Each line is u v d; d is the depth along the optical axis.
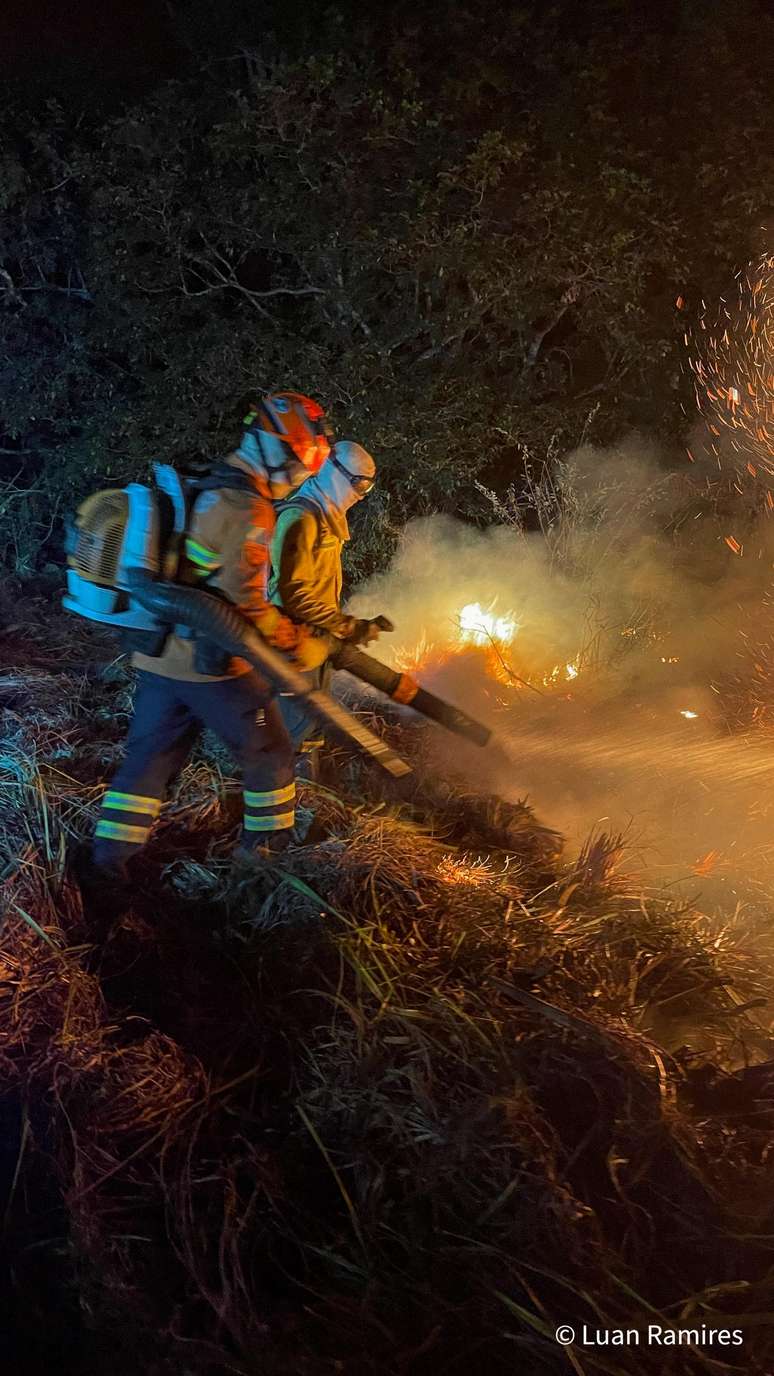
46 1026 3.07
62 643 6.25
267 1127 2.94
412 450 6.86
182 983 3.42
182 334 7.53
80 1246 2.53
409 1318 2.46
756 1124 2.97
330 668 4.28
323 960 3.47
